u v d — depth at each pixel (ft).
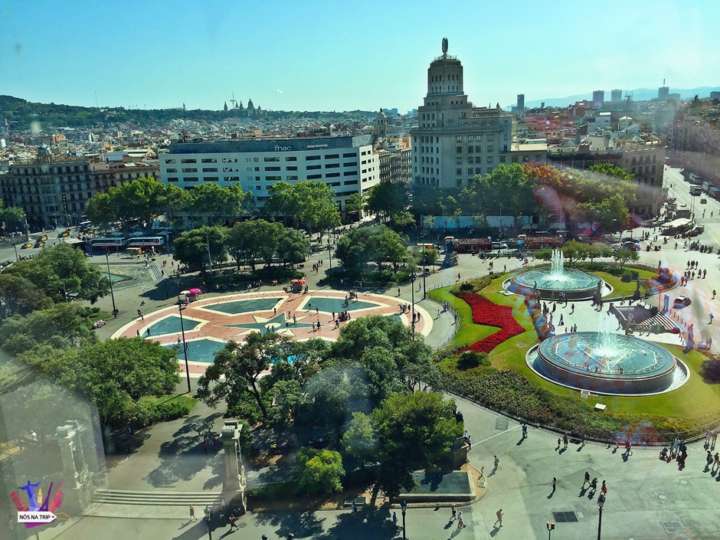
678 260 457.68
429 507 189.06
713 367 257.75
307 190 636.07
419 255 485.15
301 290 444.96
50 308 284.41
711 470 199.52
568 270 435.53
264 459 216.54
